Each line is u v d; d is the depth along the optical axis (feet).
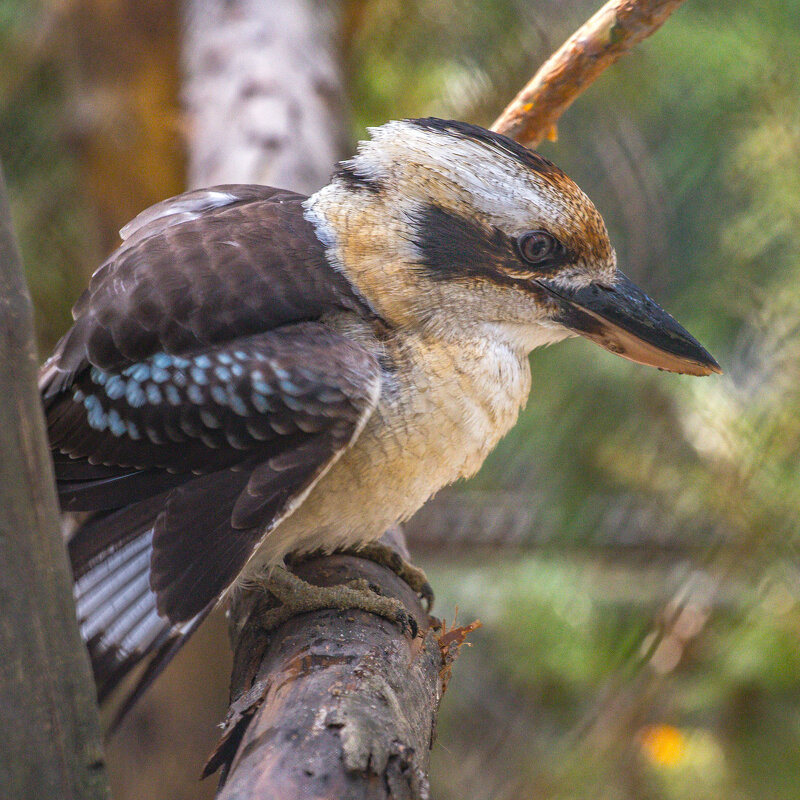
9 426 13.43
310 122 14.75
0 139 15.35
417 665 13.78
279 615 13.88
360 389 13.91
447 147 14.05
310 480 13.87
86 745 13.47
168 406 13.92
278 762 13.53
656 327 14.08
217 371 13.91
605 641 15.08
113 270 14.01
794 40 14.87
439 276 14.02
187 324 13.93
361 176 14.05
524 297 14.06
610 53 14.14
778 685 14.84
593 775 14.88
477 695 15.92
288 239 14.02
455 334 14.02
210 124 14.76
